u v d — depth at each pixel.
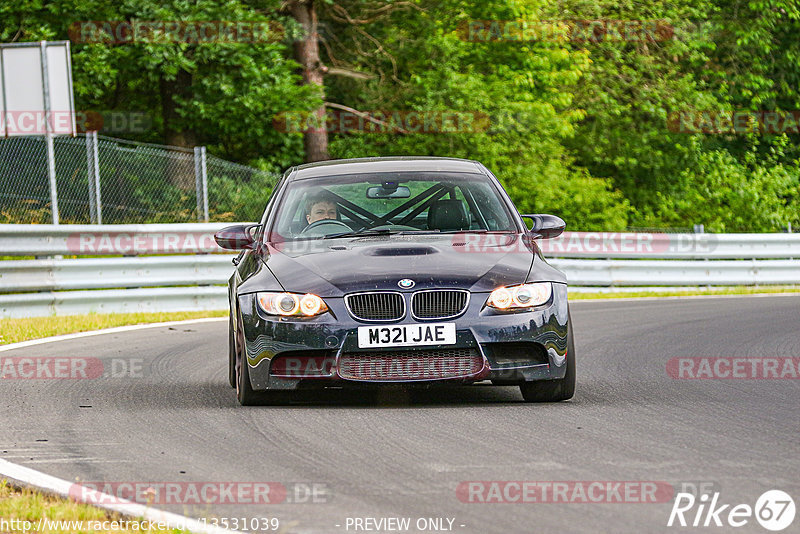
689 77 87.81
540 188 73.38
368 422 17.98
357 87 75.50
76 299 39.94
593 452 15.46
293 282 19.36
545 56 78.12
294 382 18.98
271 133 66.69
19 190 48.53
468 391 21.38
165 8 61.38
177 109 65.31
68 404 20.28
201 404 20.19
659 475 14.00
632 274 53.56
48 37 60.53
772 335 31.83
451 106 71.69
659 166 89.06
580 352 28.00
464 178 22.64
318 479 14.16
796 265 56.78
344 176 22.56
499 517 12.21
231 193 53.12
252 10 64.06
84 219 49.44
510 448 15.78
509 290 19.09
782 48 99.94
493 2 74.44
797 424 17.58
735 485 13.41
